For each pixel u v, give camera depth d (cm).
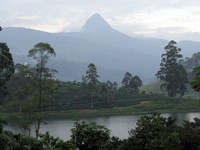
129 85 14875
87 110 11325
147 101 12444
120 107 11844
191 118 8525
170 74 12862
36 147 2794
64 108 11306
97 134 2791
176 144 2738
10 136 3316
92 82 12519
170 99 12438
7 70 4641
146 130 2797
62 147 2450
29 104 5038
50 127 7362
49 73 5272
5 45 4688
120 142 2967
